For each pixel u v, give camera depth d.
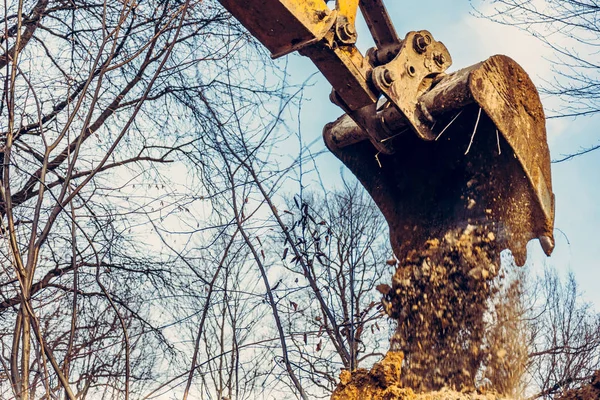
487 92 4.42
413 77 4.48
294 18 3.84
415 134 4.94
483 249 4.66
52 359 3.81
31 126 5.66
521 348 4.60
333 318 4.52
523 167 4.58
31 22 6.14
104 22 4.49
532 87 4.71
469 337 4.48
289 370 4.07
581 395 3.92
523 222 4.70
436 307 4.61
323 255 4.68
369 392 3.58
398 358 3.66
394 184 5.21
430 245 4.80
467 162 4.91
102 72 4.35
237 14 3.90
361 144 5.19
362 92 4.29
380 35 4.71
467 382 4.31
